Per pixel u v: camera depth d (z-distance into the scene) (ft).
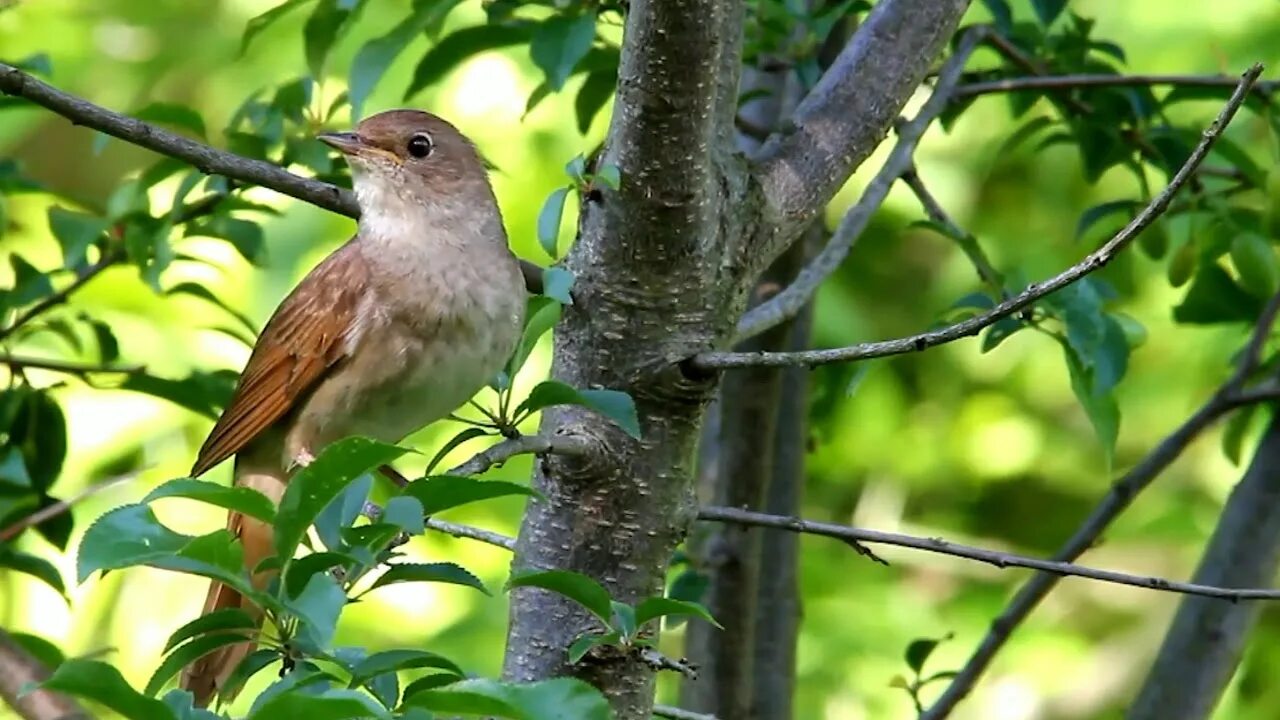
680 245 23.03
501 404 21.79
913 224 30.63
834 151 25.59
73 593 45.06
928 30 26.84
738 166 24.27
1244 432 34.40
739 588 33.09
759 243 24.32
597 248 23.39
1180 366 55.06
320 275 28.96
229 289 49.80
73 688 15.74
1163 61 52.03
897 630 51.85
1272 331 37.19
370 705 15.55
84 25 53.42
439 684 16.96
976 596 54.85
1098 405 29.17
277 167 26.30
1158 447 31.89
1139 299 55.06
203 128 31.55
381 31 50.62
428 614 48.57
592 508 23.67
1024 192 56.34
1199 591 23.72
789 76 35.06
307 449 29.01
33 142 55.98
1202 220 35.76
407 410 28.76
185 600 47.11
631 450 23.57
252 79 51.93
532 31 31.14
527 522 24.11
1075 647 53.47
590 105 32.81
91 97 52.80
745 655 33.09
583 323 23.61
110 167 56.03
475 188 29.14
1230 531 32.99
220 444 29.09
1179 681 32.73
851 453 56.39
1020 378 57.36
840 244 28.02
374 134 29.04
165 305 49.11
